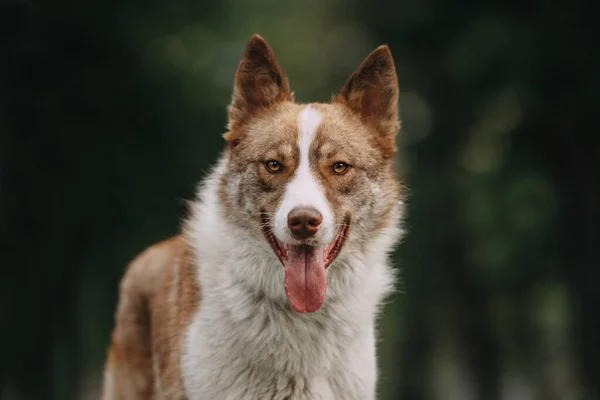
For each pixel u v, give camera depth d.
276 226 6.09
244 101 6.84
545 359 25.59
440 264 22.55
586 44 16.08
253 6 23.30
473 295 22.67
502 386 25.05
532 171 18.44
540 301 23.61
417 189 22.23
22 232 18.39
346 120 6.68
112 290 19.69
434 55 21.05
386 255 6.81
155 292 7.23
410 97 25.11
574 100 16.23
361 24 24.50
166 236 19.56
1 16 18.09
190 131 20.28
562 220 17.69
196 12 20.48
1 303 18.34
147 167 19.38
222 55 22.45
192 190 19.86
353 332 6.48
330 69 27.41
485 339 23.09
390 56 6.79
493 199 20.58
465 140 21.91
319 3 25.59
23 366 18.44
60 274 18.73
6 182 18.22
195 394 6.41
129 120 19.53
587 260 16.95
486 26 17.19
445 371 30.88
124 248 19.27
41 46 18.28
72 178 18.64
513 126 18.58
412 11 20.05
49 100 18.41
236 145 6.77
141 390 7.34
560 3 16.23
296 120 6.49
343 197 6.40
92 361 21.02
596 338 16.77
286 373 6.37
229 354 6.33
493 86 17.34
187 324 6.56
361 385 6.55
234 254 6.41
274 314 6.33
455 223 21.95
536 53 16.28
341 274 6.47
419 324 23.83
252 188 6.41
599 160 16.81
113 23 18.75
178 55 20.81
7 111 18.19
